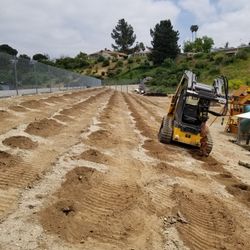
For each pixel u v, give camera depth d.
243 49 89.50
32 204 7.15
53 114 18.08
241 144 20.45
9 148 10.52
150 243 6.48
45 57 114.88
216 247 6.83
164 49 104.00
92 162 10.75
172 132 14.83
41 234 6.10
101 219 7.05
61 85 38.91
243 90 24.23
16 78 23.09
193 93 14.09
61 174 9.16
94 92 46.84
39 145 11.59
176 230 7.15
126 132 17.08
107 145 13.43
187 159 13.51
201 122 14.62
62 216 6.84
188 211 8.15
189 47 122.62
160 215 7.73
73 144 12.40
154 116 28.22
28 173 8.84
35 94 26.33
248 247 7.05
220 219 8.12
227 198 9.77
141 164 11.62
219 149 17.78
